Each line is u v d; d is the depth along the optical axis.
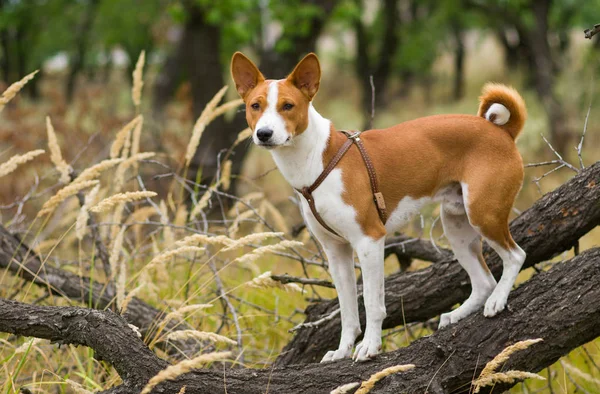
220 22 12.59
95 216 7.33
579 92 17.02
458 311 4.88
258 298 6.94
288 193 13.09
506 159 4.68
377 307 4.54
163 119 14.09
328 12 12.20
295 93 4.50
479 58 33.25
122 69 25.33
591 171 4.88
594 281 4.36
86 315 4.30
